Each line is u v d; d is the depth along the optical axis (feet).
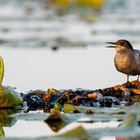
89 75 54.95
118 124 31.45
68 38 84.69
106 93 41.47
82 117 33.09
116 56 47.21
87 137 26.11
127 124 28.32
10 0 137.59
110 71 56.90
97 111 35.06
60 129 31.30
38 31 94.89
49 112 37.32
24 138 26.17
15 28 99.35
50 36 87.66
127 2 137.69
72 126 31.50
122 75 54.85
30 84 50.49
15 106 38.63
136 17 112.27
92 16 118.11
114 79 52.95
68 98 39.47
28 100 40.16
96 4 131.64
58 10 129.80
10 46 76.28
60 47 74.95
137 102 40.37
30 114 35.04
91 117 33.27
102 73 55.98
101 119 32.71
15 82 51.29
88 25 102.53
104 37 83.87
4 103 38.14
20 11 127.03
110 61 63.05
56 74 55.42
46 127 31.68
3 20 111.55
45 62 63.00
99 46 74.49
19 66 60.23
